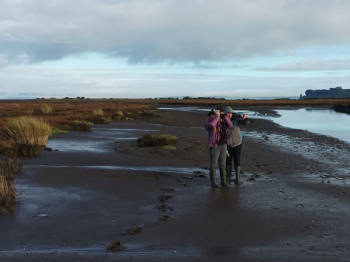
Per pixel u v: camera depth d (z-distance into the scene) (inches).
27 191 263.0
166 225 201.9
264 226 202.7
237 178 306.0
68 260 155.7
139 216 216.5
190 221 209.2
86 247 171.6
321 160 447.2
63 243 175.5
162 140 518.6
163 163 399.5
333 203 251.8
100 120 982.4
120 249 168.7
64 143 531.2
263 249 170.9
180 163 403.9
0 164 325.1
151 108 1948.8
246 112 1851.6
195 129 863.1
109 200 248.2
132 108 1761.8
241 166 394.3
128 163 391.9
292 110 2204.7
